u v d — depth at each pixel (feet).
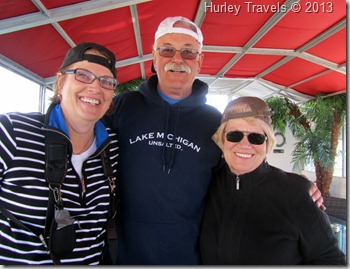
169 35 5.54
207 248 4.85
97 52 4.31
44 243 3.91
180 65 5.49
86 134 4.41
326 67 17.60
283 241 4.27
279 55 17.60
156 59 5.79
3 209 3.80
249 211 4.52
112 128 5.66
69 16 9.80
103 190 4.53
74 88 4.15
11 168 3.76
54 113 4.24
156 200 5.16
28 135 3.89
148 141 5.37
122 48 15.65
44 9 9.21
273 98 25.22
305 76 20.56
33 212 3.86
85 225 4.25
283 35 14.60
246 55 18.45
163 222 5.14
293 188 4.50
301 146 22.26
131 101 5.90
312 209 4.35
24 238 3.89
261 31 14.11
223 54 18.45
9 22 9.44
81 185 4.26
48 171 3.87
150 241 5.10
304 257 4.42
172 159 5.24
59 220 3.84
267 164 4.87
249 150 4.63
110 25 12.28
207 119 5.74
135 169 5.25
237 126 4.73
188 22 5.67
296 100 26.58
